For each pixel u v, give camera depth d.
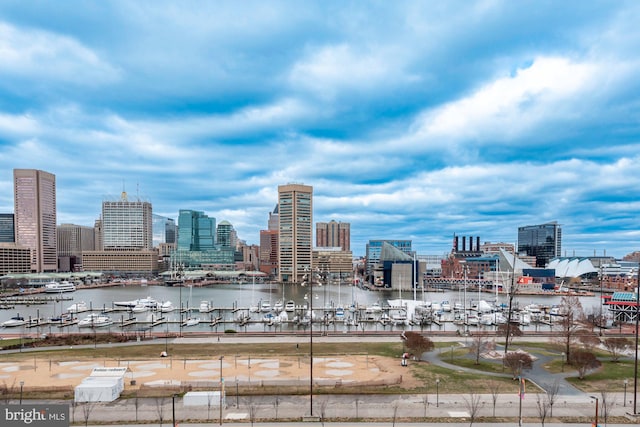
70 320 179.50
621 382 79.44
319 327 164.75
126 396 70.00
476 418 60.72
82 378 80.38
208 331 152.12
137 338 126.44
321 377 81.00
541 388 75.19
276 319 174.12
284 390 72.88
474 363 93.38
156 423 58.91
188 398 65.88
